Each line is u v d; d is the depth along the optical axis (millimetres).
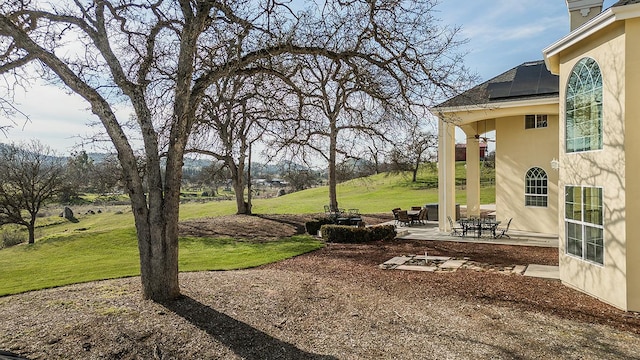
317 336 5875
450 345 5586
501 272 10523
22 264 13852
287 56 9484
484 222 17109
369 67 9797
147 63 7719
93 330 5469
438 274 10336
